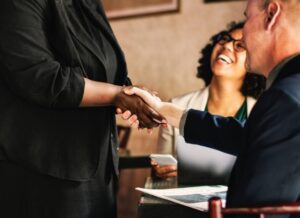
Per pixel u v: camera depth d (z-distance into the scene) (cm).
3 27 111
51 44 119
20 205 119
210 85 179
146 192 126
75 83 115
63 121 119
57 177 117
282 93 86
